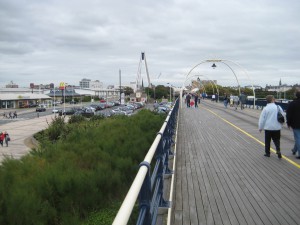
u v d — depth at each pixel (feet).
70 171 26.99
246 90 342.03
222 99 197.57
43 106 340.39
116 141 39.91
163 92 449.89
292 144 41.57
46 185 24.29
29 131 169.48
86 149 35.55
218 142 42.98
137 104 295.69
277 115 32.53
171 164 28.12
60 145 37.11
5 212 21.30
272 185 23.97
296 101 32.19
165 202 17.83
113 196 28.14
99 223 22.27
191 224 17.30
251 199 21.06
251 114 93.71
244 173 27.25
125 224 6.68
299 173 27.25
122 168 31.65
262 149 37.91
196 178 25.76
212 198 21.22
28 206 21.08
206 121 72.02
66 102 485.15
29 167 28.60
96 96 586.86
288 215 18.54
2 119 242.58
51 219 22.39
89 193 25.39
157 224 15.58
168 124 28.81
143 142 40.50
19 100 405.80
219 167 29.27
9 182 25.49
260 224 17.35
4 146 118.11
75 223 21.40
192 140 44.70
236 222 17.58
